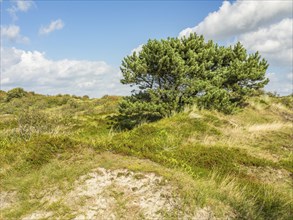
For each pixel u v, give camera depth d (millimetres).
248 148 11219
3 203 6141
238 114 17984
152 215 5719
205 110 16484
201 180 7441
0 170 7277
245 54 21125
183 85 16656
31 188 6488
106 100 33312
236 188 7211
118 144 9227
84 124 15656
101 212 5746
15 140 10500
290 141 13109
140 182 6590
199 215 5832
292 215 6469
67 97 36156
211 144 11227
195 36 19172
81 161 7582
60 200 6051
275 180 8648
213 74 18000
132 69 16141
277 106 21547
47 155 7789
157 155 8703
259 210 6285
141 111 15984
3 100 35219
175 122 13703
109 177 6789
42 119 12188
